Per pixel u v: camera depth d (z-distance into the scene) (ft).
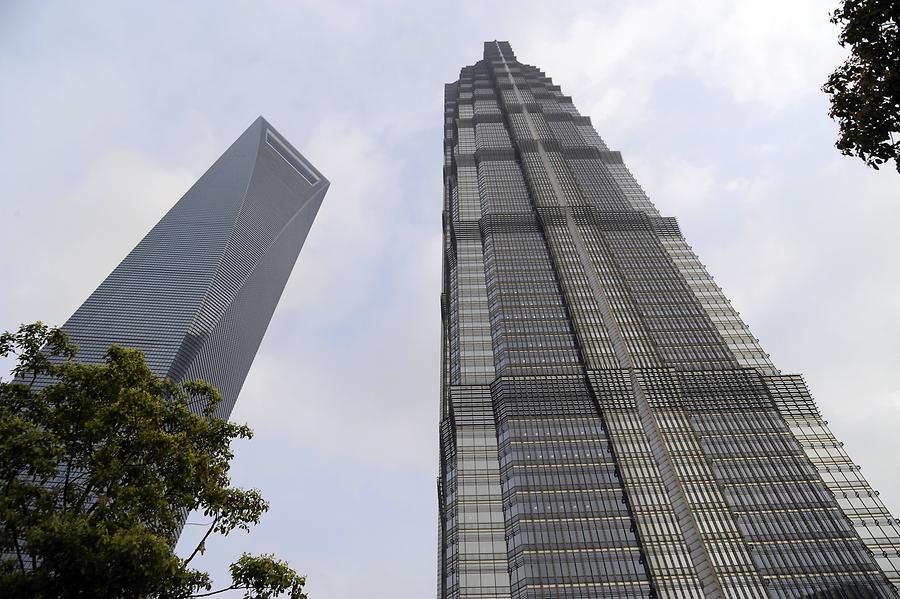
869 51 69.15
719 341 390.42
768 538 266.77
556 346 396.57
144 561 63.87
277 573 77.82
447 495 345.92
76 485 74.69
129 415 78.54
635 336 395.55
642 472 306.35
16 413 76.79
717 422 331.16
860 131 69.31
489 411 355.56
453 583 276.82
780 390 352.90
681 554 268.62
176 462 79.87
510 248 504.84
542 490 298.35
